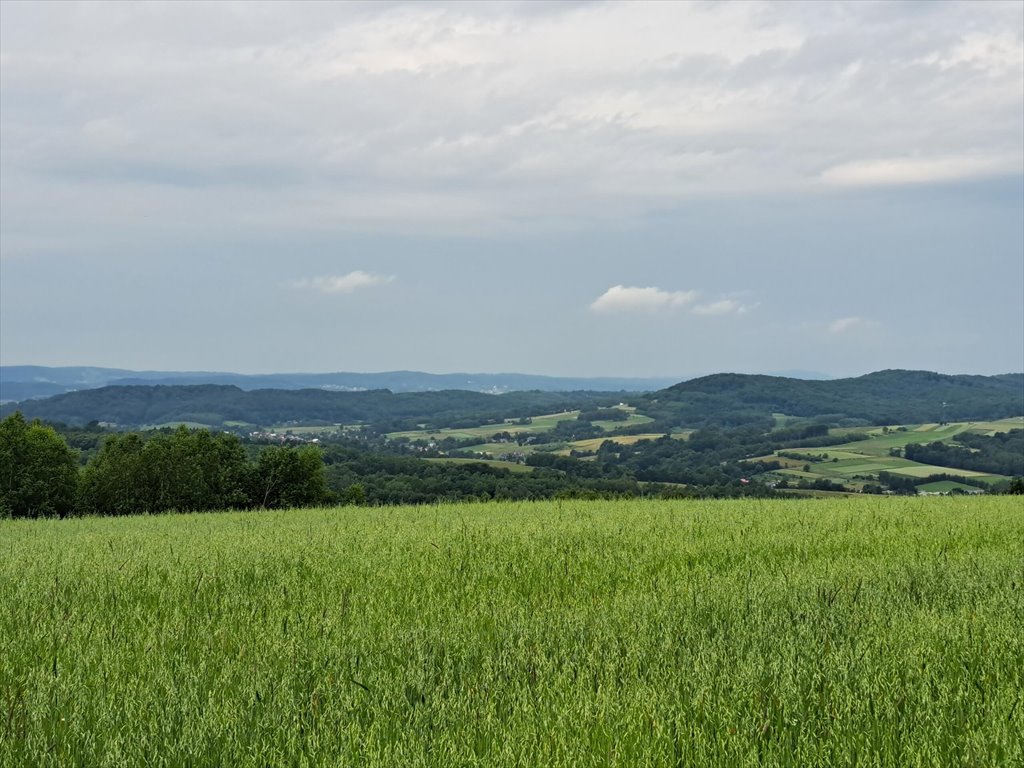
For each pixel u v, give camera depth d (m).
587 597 9.75
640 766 4.83
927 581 10.20
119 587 11.00
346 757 4.94
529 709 5.64
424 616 8.65
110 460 59.41
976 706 5.68
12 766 5.02
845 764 4.93
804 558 13.09
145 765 5.08
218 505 59.69
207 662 7.02
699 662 6.57
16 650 7.73
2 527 25.94
